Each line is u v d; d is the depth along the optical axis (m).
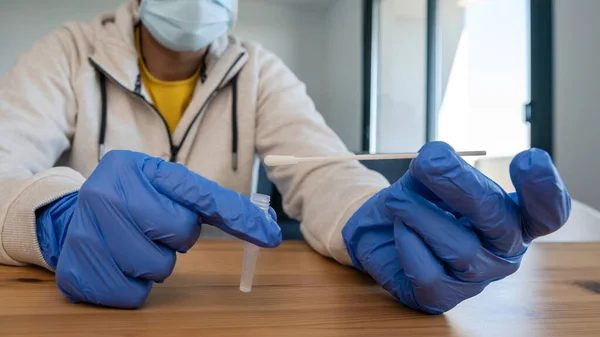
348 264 0.63
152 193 0.41
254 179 1.21
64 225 0.51
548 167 0.35
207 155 1.05
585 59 1.59
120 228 0.41
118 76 0.95
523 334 0.40
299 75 4.25
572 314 0.46
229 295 0.48
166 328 0.38
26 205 0.53
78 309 0.41
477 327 0.42
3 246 0.54
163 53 1.01
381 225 0.49
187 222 0.42
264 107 1.07
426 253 0.41
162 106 1.06
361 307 0.46
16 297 0.44
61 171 0.60
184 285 0.52
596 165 1.55
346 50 3.83
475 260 0.40
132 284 0.41
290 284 0.54
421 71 2.87
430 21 2.77
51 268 0.52
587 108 1.58
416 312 0.45
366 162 1.45
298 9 4.23
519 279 0.61
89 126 0.95
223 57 1.05
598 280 0.60
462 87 2.40
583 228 1.15
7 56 3.60
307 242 0.80
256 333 0.37
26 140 0.79
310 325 0.40
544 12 1.72
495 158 1.83
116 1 3.74
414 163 0.37
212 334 0.37
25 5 3.62
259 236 0.44
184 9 0.89
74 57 0.97
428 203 0.41
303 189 0.83
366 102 3.46
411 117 2.99
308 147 0.89
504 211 0.38
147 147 1.02
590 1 1.58
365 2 3.47
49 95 0.89
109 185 0.41
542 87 1.73
